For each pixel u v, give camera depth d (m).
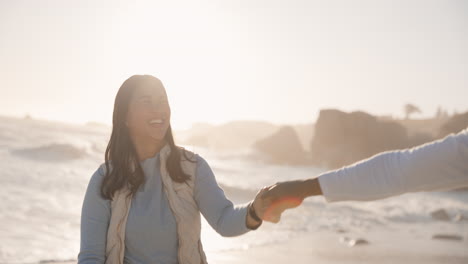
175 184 2.19
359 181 1.16
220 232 2.14
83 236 2.16
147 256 2.15
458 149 1.05
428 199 24.17
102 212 2.16
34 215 11.59
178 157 2.21
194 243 2.21
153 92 2.19
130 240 2.15
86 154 29.58
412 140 53.75
